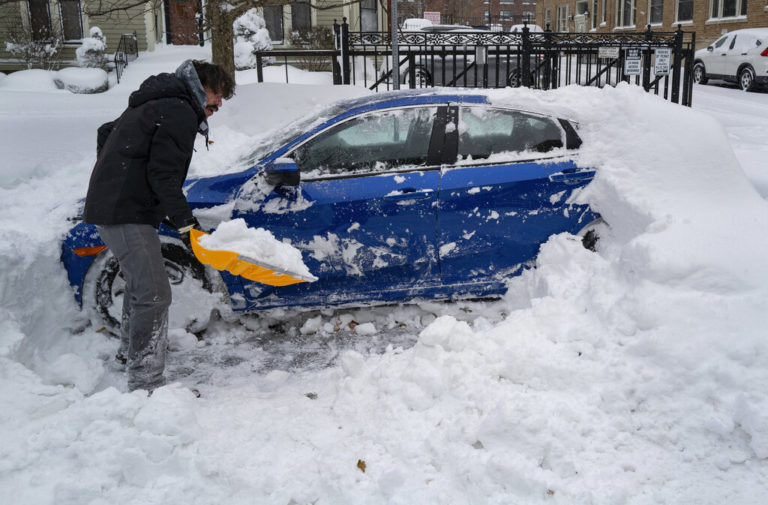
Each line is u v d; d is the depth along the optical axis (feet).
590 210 14.56
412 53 34.71
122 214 10.94
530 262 14.67
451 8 175.22
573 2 126.93
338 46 36.76
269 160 14.01
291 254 11.00
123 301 12.84
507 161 14.33
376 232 13.93
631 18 106.11
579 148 14.75
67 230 13.73
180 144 10.85
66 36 63.98
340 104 15.17
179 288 14.02
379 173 14.03
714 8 87.97
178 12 71.82
